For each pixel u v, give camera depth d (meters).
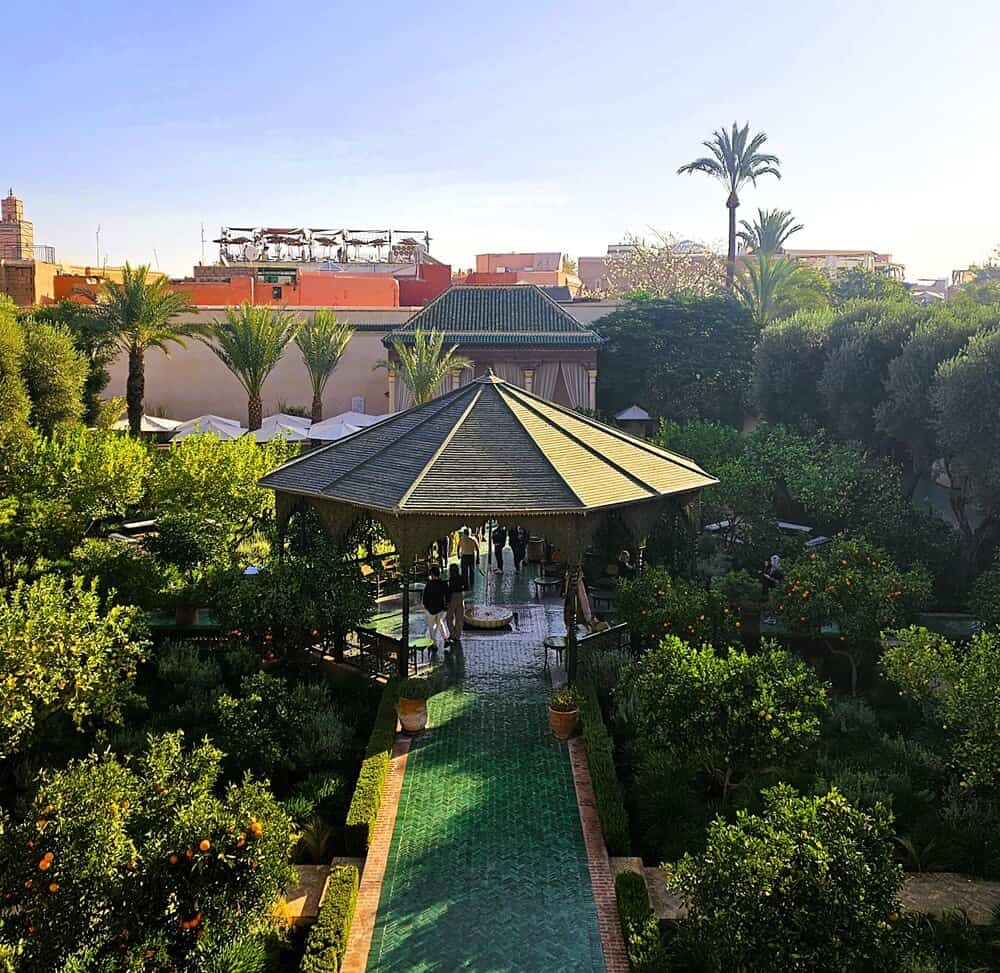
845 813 8.66
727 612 15.80
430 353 36.06
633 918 9.13
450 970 8.80
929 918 9.59
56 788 8.84
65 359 27.77
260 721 12.81
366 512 16.28
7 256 57.66
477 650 17.84
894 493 21.86
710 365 40.62
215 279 51.44
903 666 12.87
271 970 8.80
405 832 11.31
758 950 7.62
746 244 55.50
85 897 7.82
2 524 17.58
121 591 16.86
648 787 12.03
